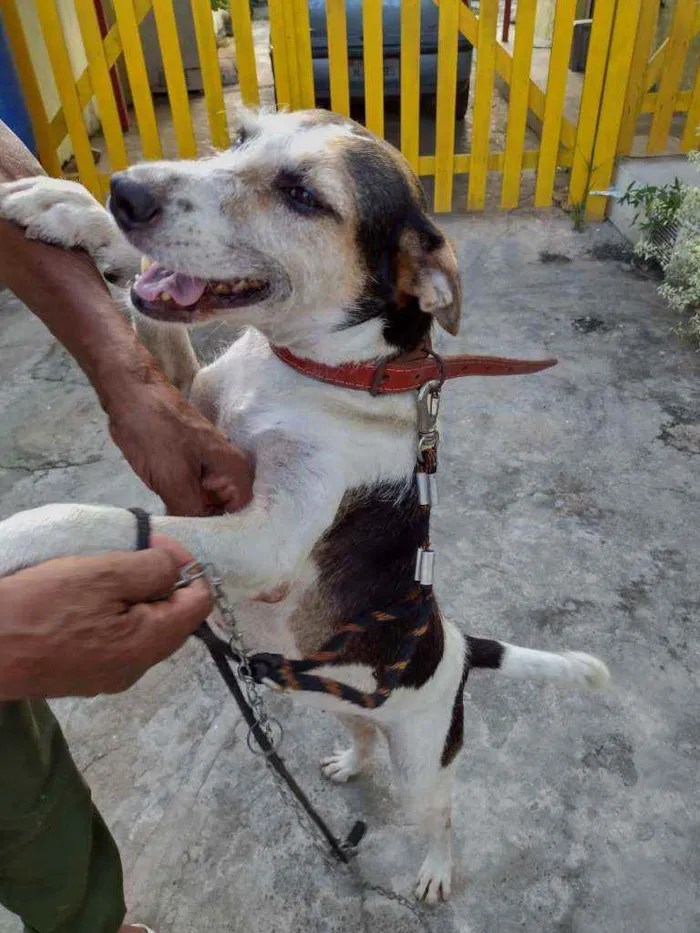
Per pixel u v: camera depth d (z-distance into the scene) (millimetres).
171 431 453
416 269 597
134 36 1728
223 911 730
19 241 483
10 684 307
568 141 1922
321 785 833
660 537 1104
